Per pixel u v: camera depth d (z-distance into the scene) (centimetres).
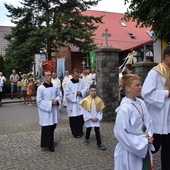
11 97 1928
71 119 719
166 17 984
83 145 632
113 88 945
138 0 1100
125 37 3259
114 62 952
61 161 527
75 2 2191
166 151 401
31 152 591
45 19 2164
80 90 757
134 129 300
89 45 2180
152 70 399
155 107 396
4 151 605
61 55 2997
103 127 826
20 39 2280
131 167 296
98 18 2281
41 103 598
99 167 488
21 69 2312
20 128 876
